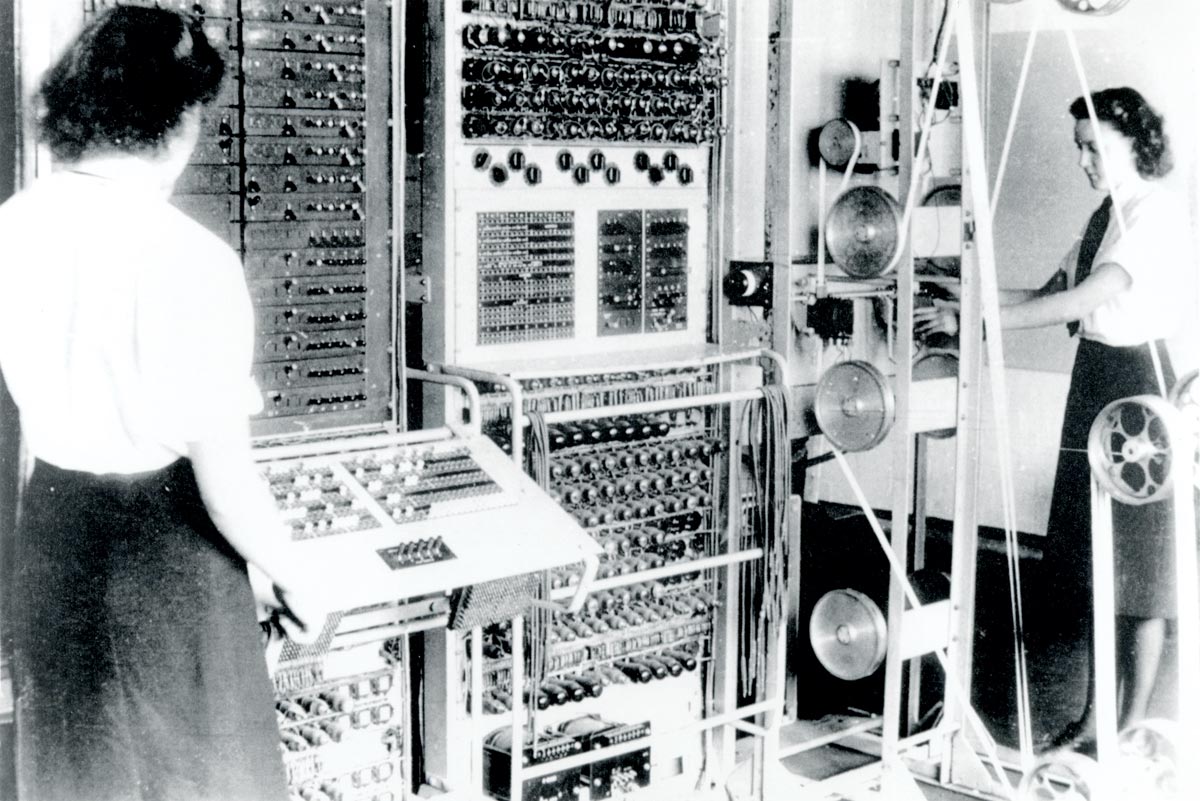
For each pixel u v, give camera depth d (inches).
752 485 166.9
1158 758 142.5
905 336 157.5
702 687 167.6
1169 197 166.2
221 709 82.5
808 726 188.1
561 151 146.4
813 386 205.5
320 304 125.0
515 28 138.3
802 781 162.4
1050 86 205.5
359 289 127.7
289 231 122.0
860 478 236.8
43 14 101.7
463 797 135.0
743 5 189.8
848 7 219.3
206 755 82.1
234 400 78.7
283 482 115.1
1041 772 148.6
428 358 139.4
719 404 161.5
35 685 81.9
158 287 76.7
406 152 138.3
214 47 82.8
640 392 155.5
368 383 129.5
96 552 79.7
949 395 162.9
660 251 158.4
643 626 158.1
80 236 77.9
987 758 173.3
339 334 126.6
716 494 162.7
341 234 125.5
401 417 131.6
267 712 86.0
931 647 165.9
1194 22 181.9
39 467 82.1
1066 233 207.2
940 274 175.0
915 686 176.9
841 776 165.5
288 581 84.8
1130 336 165.9
